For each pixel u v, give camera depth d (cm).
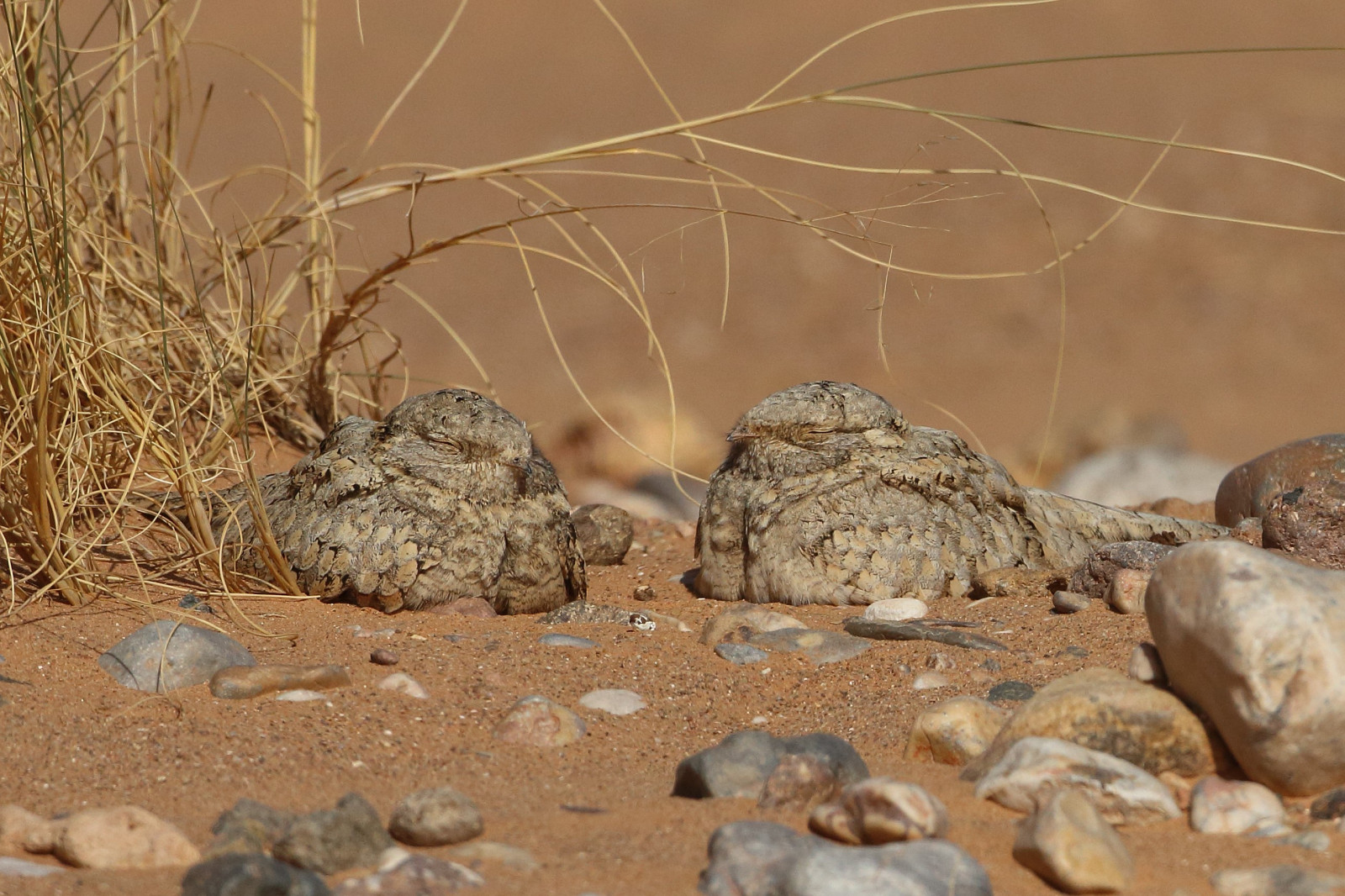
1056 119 8619
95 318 2050
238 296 2506
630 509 3631
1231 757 1207
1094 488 4134
